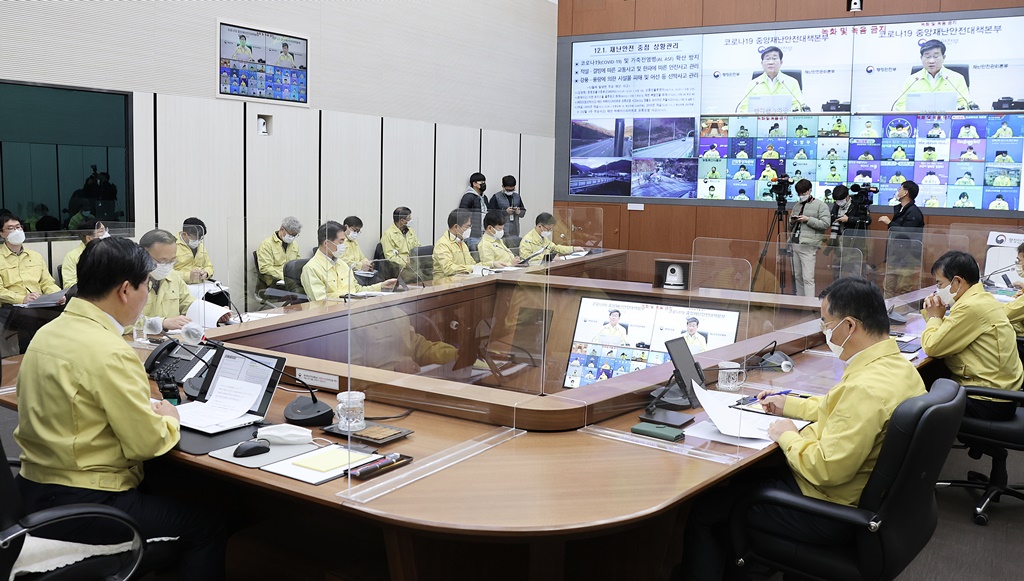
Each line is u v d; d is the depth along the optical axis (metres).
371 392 2.70
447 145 9.26
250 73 6.92
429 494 1.96
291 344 3.71
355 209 8.09
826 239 5.19
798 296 4.19
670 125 10.17
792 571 2.21
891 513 2.04
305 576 2.59
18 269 4.50
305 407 2.50
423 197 8.98
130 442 2.11
